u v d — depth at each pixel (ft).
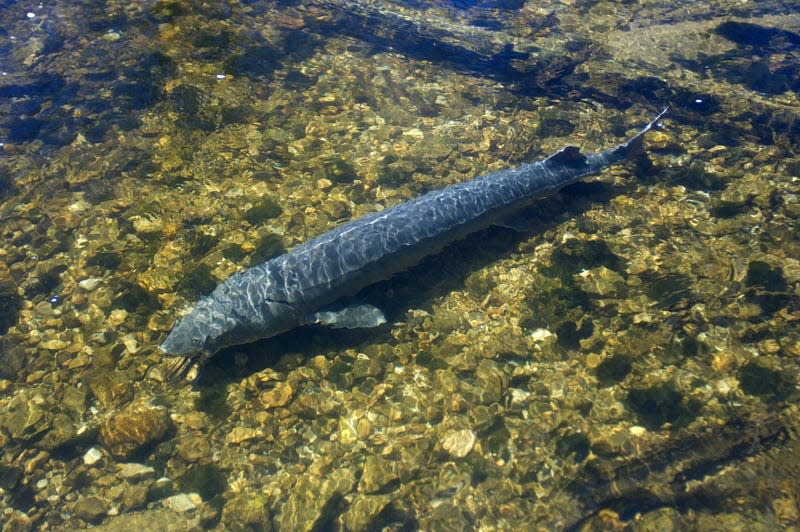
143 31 9.27
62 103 8.26
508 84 9.15
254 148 7.88
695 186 7.72
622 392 6.01
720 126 8.51
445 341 6.38
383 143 8.11
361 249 6.43
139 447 5.66
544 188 7.34
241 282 6.23
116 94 8.38
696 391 5.96
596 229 7.29
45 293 6.57
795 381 5.95
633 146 7.73
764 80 9.18
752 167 7.92
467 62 9.46
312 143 8.04
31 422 5.78
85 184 7.43
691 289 6.64
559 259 6.98
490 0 10.80
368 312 6.41
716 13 10.52
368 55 9.37
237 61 8.95
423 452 5.71
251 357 6.22
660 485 5.45
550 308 6.59
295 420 5.88
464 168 7.92
